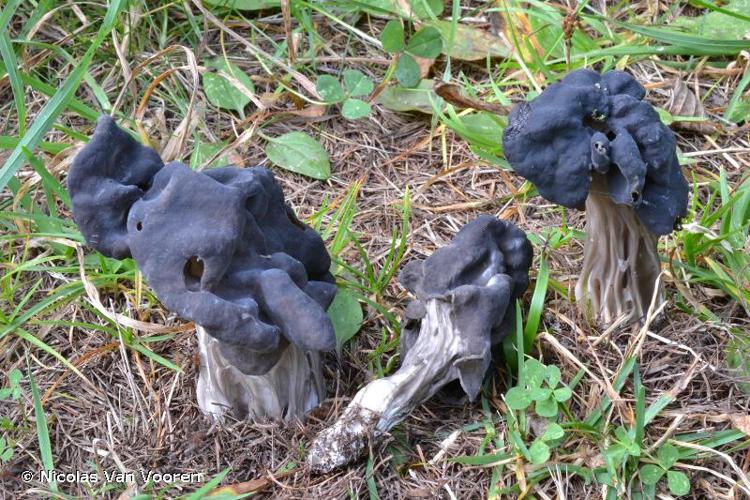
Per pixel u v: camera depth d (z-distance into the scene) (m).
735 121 0.56
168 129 0.56
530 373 0.47
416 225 0.53
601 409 0.47
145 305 0.50
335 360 0.49
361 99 0.57
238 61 0.58
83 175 0.44
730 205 0.50
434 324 0.47
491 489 0.46
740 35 0.58
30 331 0.50
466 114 0.56
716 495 0.46
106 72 0.57
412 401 0.46
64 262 0.52
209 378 0.47
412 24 0.59
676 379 0.48
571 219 0.53
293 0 0.58
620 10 0.60
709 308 0.50
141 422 0.48
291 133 0.55
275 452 0.47
